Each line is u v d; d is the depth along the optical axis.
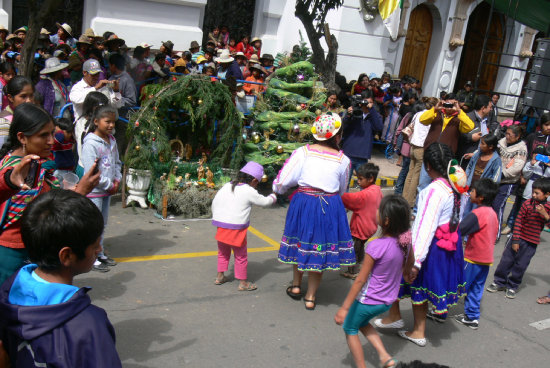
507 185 7.00
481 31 18.20
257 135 7.65
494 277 5.68
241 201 4.60
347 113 7.76
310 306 4.63
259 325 4.25
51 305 1.56
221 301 4.59
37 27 5.99
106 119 4.56
